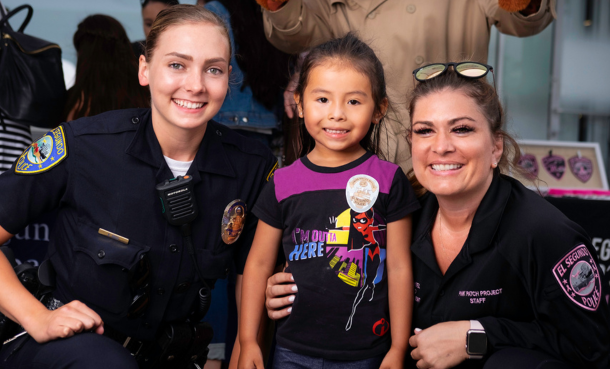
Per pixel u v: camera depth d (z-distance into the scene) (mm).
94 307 1406
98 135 1414
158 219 1416
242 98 2328
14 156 2145
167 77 1347
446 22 2098
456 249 1435
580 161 2910
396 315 1420
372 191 1446
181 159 1496
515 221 1346
